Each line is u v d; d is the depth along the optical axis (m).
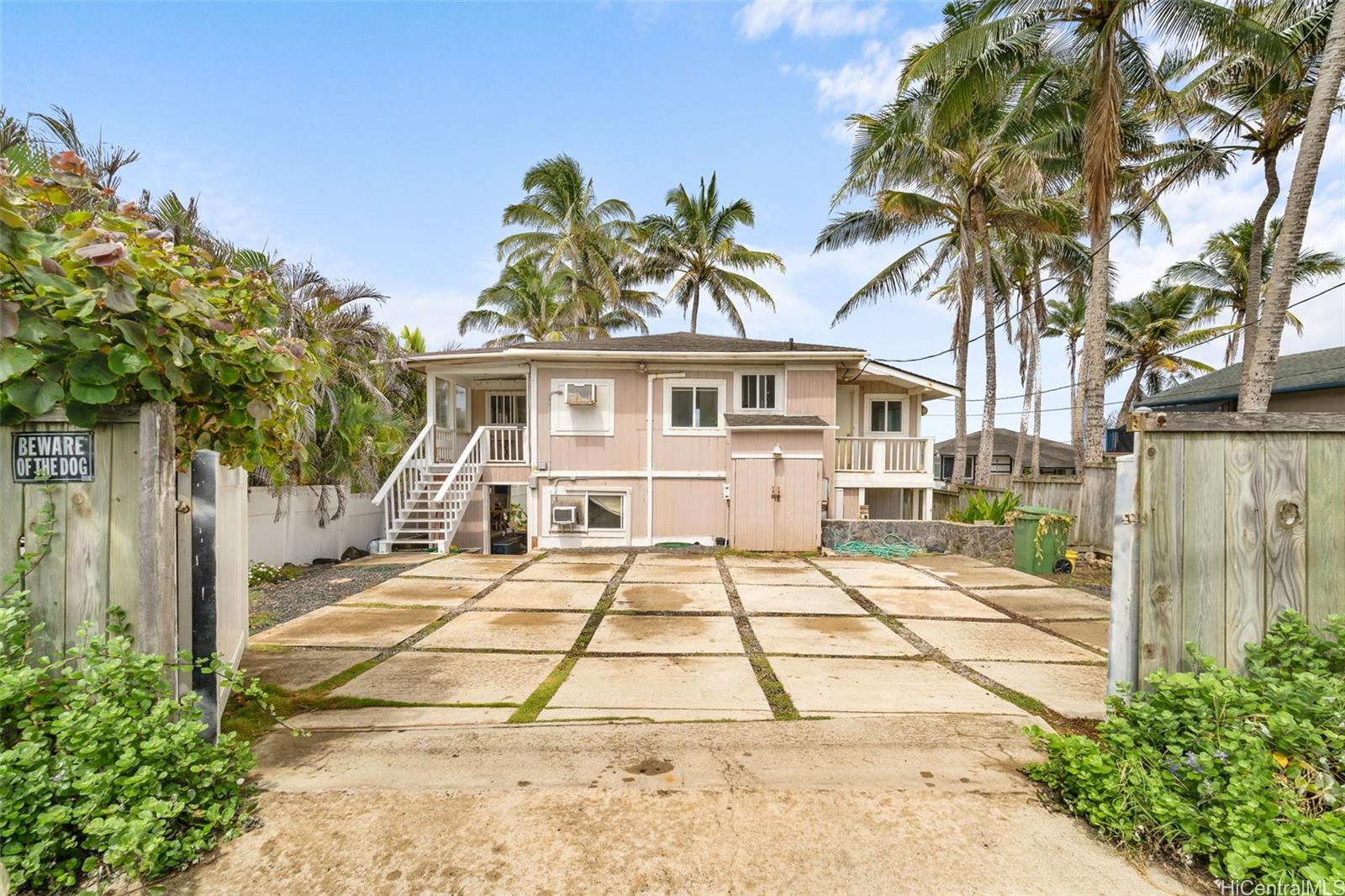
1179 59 13.25
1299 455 2.43
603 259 23.39
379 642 4.86
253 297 2.71
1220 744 1.97
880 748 2.69
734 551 10.34
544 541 10.99
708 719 3.22
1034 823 2.07
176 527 2.39
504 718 3.25
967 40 10.66
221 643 2.99
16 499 2.11
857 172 15.40
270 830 2.01
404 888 1.75
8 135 5.10
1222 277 21.75
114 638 2.01
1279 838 1.68
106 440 2.18
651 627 5.40
